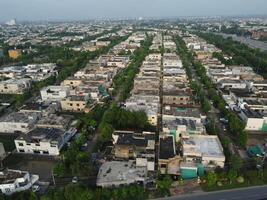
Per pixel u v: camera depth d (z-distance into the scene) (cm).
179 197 13550
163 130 18488
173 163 15500
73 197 12950
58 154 17600
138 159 15275
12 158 17438
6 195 13125
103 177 14362
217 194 13738
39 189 14375
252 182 14575
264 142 19125
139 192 13338
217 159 15525
